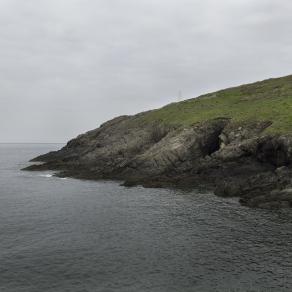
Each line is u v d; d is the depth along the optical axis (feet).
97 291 111.86
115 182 310.04
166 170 306.96
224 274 122.11
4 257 138.10
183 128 340.59
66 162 429.79
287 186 213.66
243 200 217.77
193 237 158.71
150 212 204.54
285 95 385.91
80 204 229.25
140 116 485.97
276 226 170.71
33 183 319.27
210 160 288.92
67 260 135.23
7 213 206.69
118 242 154.30
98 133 500.33
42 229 173.78
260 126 300.20
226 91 483.51
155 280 118.62
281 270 123.95
